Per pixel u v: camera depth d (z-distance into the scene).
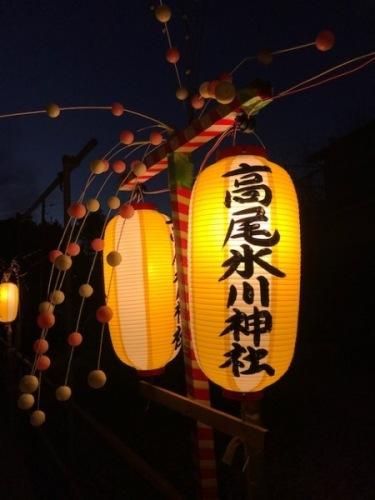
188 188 3.06
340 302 14.09
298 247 2.33
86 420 4.93
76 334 2.97
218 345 2.24
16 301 8.53
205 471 2.90
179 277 2.96
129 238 3.14
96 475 6.00
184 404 2.90
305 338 14.82
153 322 3.08
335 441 7.32
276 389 10.21
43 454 6.84
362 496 5.68
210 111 2.56
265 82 2.33
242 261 2.20
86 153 5.12
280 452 7.15
